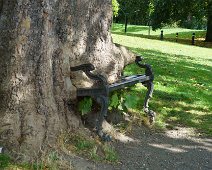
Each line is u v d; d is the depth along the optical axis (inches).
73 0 247.3
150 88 297.9
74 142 225.5
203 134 292.4
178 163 241.8
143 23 1918.1
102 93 233.1
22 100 206.7
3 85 207.2
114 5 717.9
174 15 1331.2
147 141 263.9
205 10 1309.1
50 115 214.7
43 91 212.4
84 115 248.5
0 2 214.4
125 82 264.8
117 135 258.4
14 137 202.5
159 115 315.6
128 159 233.0
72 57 248.1
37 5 208.5
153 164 234.1
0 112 205.3
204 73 548.1
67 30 234.5
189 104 358.6
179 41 1259.2
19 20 206.8
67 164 205.2
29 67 208.7
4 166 189.5
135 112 296.7
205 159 253.1
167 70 512.7
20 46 206.7
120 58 277.7
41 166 195.8
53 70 224.4
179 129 296.5
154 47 836.6
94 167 211.9
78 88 237.6
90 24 259.0
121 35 1093.1
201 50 956.0
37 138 206.4
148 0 1651.1
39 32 210.2
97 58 263.1
